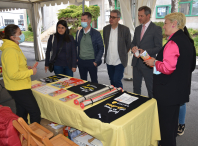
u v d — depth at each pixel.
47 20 18.08
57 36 3.00
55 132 2.04
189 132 2.49
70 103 1.70
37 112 2.00
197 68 6.21
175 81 1.56
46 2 7.20
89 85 2.23
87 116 1.46
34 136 1.30
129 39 3.11
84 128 1.55
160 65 1.56
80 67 3.34
